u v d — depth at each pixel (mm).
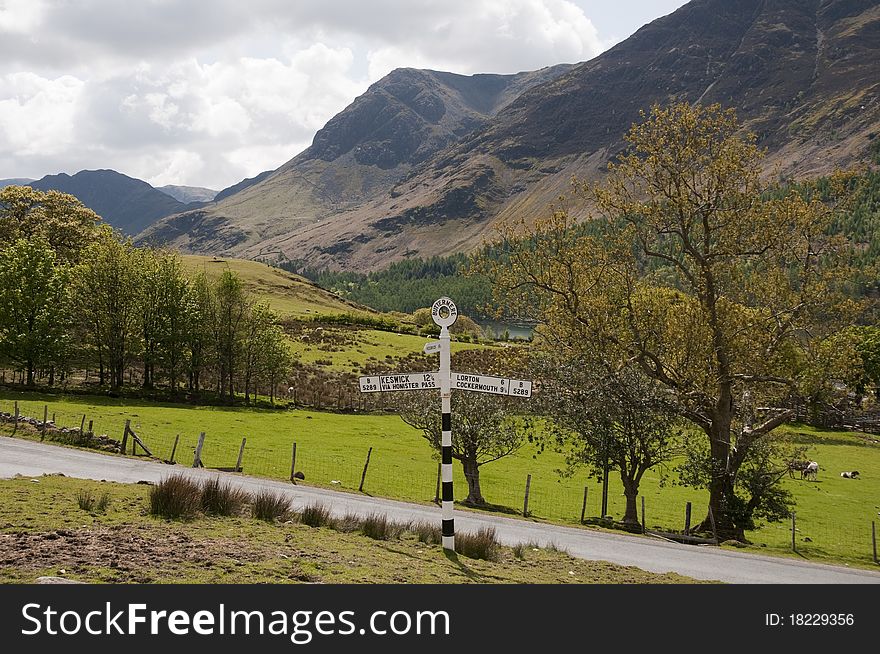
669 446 36312
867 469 67312
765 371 36562
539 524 29234
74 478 20406
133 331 64750
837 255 36031
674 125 36156
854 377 37719
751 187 35906
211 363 70500
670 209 36656
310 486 30344
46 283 58875
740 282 37344
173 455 33438
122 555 10375
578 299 37969
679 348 37094
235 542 12320
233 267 195875
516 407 38469
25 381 62562
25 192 81500
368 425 61125
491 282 39875
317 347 102250
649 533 32406
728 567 23062
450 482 15945
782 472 37312
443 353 15891
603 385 35500
